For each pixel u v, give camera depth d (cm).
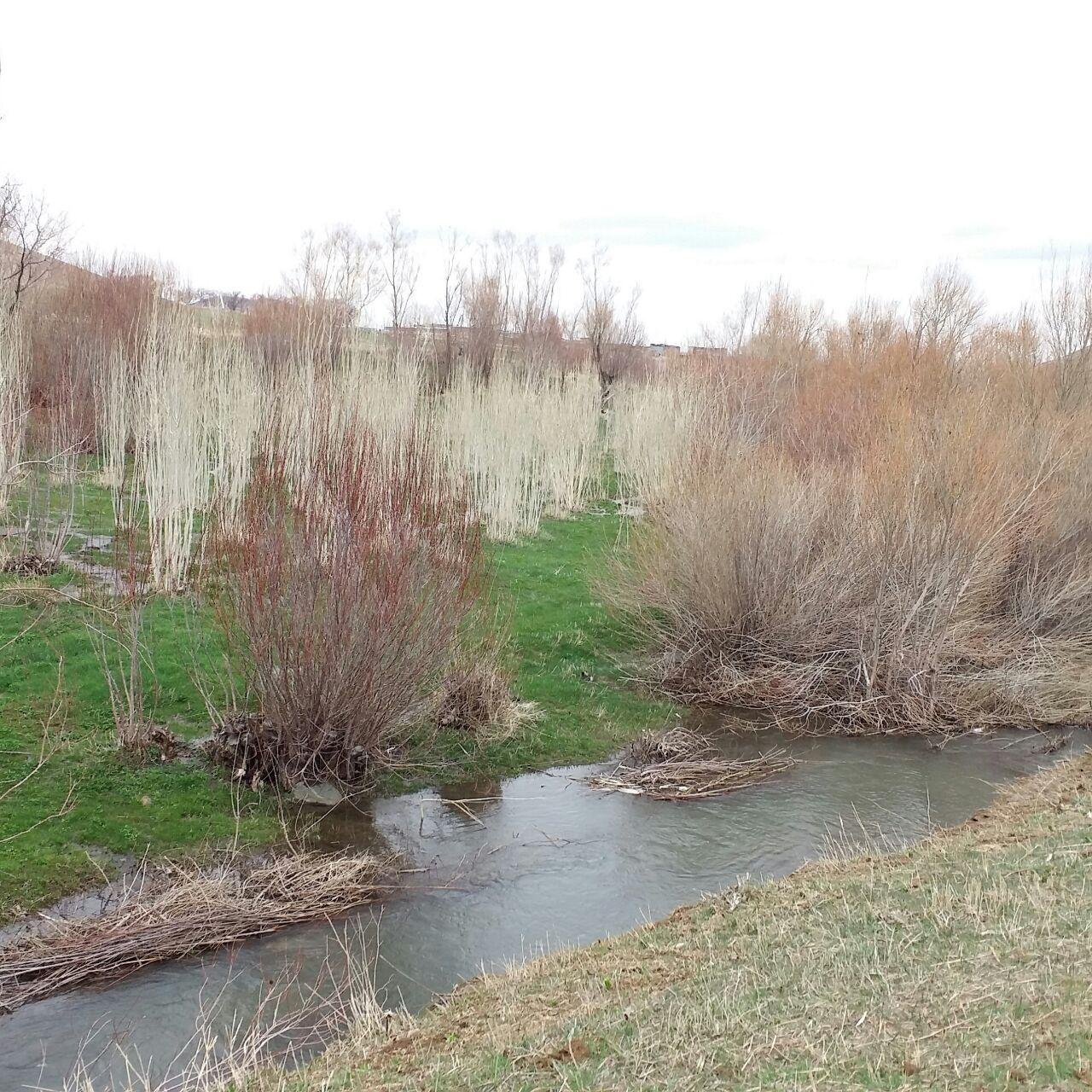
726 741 1387
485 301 3500
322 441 1109
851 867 959
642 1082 521
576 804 1143
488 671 1327
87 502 1831
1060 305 2664
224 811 1007
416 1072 589
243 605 1062
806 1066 511
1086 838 912
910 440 1675
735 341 3750
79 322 2188
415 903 902
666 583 1614
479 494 2123
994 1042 509
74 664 1210
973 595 1645
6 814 927
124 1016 709
